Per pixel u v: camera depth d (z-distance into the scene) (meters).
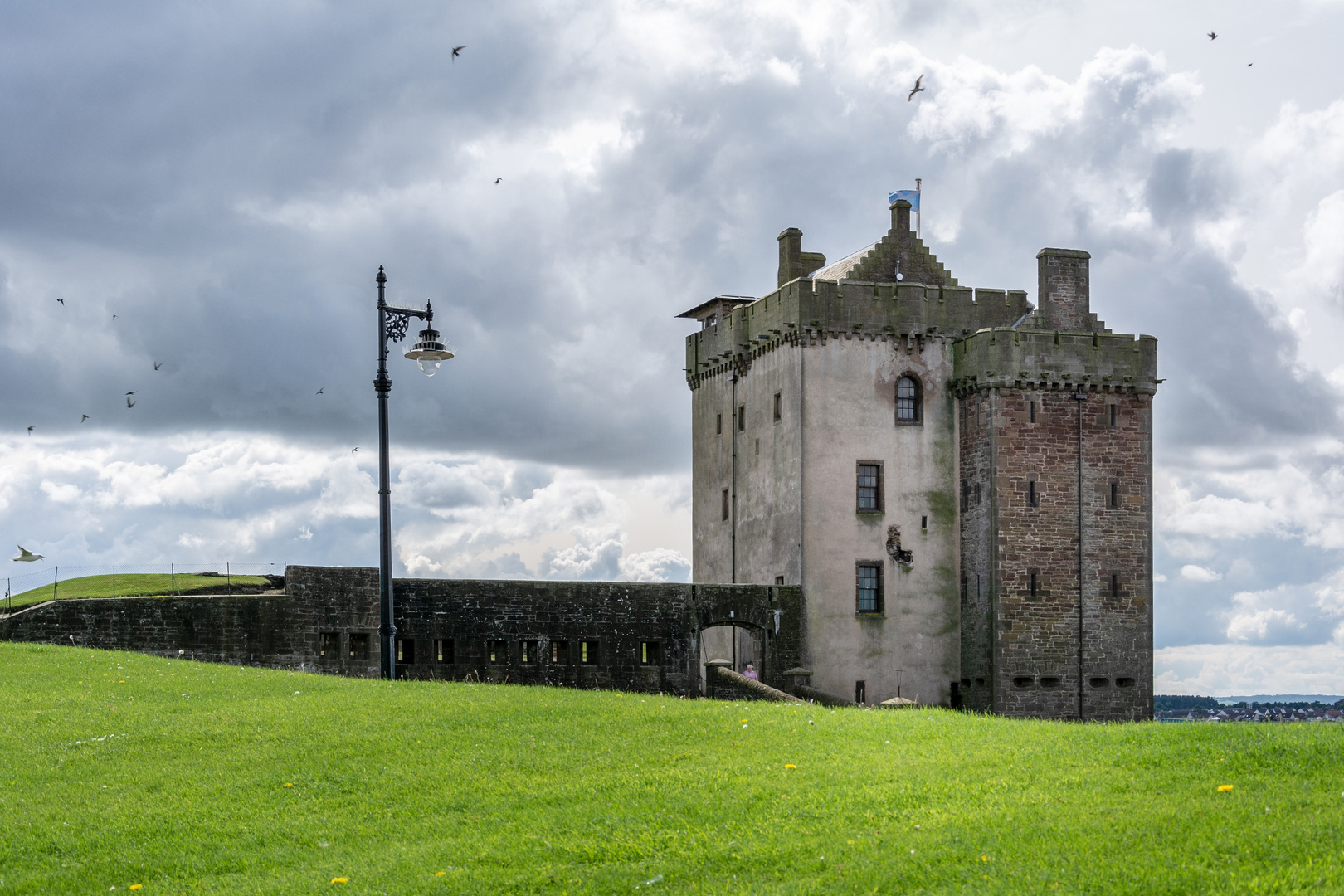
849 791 19.72
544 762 22.88
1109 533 50.69
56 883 18.20
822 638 49.62
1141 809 17.61
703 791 20.38
